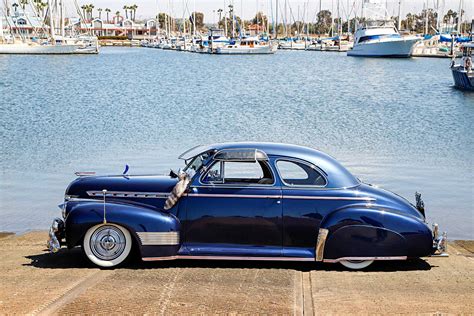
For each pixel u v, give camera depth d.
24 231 10.85
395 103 34.94
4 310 5.89
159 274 7.18
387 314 5.89
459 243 9.84
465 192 14.04
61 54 98.19
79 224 7.34
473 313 5.92
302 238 7.46
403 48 92.12
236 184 7.56
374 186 7.84
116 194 7.65
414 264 7.86
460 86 44.75
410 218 7.39
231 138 21.45
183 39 137.25
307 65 76.56
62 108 30.38
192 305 6.07
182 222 7.52
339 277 7.21
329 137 21.97
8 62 77.19
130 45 167.75
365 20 98.69
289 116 28.11
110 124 24.69
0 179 14.91
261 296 6.38
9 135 21.62
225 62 83.19
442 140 21.52
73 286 6.71
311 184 7.55
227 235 7.51
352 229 7.33
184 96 37.44
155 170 15.90
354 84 48.94
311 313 5.95
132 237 7.48
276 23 146.50
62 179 14.96
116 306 6.02
